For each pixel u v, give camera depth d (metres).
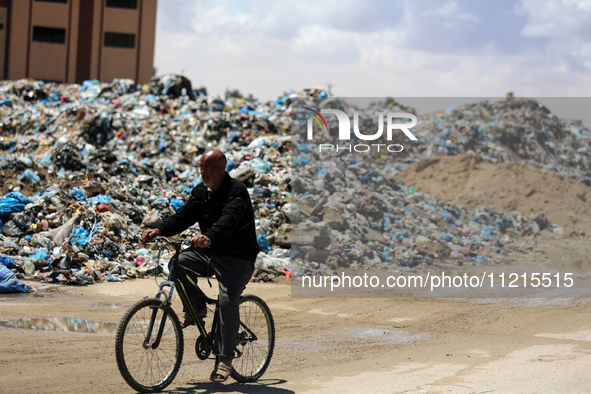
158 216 13.62
